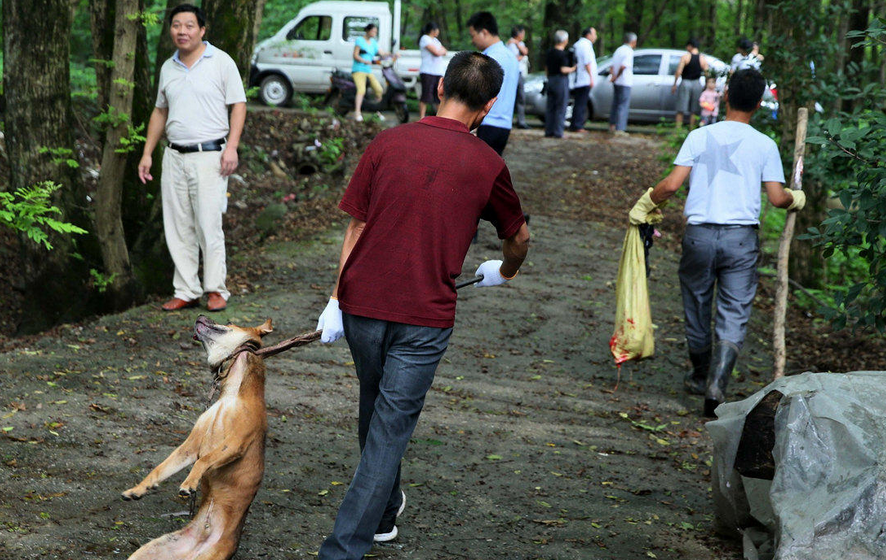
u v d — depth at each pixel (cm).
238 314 712
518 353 704
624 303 606
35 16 698
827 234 500
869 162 493
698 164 570
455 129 312
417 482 427
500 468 459
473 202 306
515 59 838
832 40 899
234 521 294
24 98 712
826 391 324
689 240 577
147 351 605
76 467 397
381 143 309
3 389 491
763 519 342
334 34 1859
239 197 1221
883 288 507
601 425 559
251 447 295
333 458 445
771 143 563
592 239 1109
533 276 931
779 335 561
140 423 463
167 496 379
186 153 689
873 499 286
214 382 304
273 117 1445
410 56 2070
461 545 361
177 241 712
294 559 330
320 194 1274
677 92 1848
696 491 453
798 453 314
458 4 3078
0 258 853
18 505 350
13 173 727
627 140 1795
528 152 1623
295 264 907
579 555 360
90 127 1161
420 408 311
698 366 625
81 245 753
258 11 925
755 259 572
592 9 2600
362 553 299
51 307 727
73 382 520
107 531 336
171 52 891
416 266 300
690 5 2750
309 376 585
